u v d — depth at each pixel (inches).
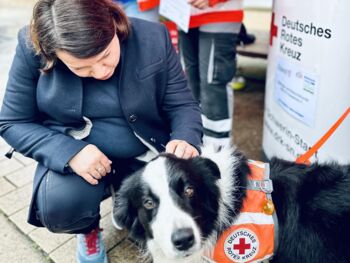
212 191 59.0
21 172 104.8
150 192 56.2
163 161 57.7
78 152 62.2
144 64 65.6
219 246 60.4
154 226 56.7
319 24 71.4
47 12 52.2
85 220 67.7
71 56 52.0
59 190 64.1
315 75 75.4
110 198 94.0
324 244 59.3
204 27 94.6
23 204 93.0
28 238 84.0
